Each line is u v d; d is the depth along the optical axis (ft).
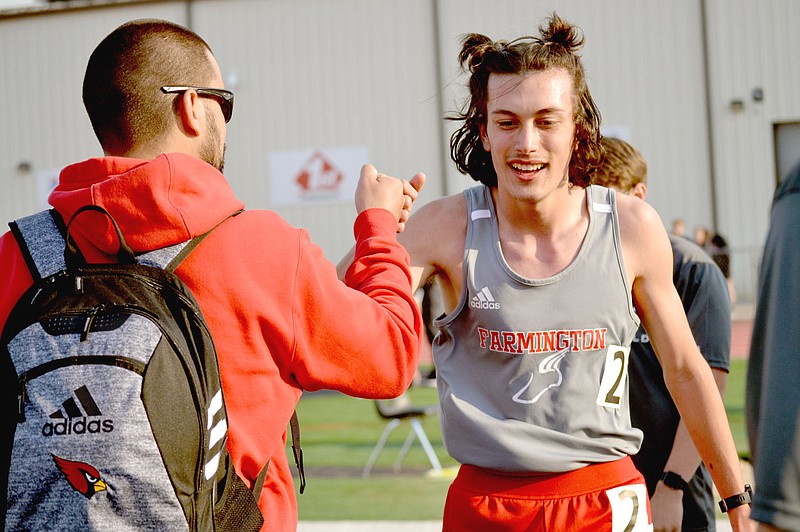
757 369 5.79
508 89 9.53
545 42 9.77
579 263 9.80
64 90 104.68
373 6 97.66
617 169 12.87
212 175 7.16
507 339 9.78
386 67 97.66
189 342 6.49
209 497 6.41
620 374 9.95
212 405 6.48
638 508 9.96
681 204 91.61
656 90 91.91
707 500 12.91
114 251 6.77
